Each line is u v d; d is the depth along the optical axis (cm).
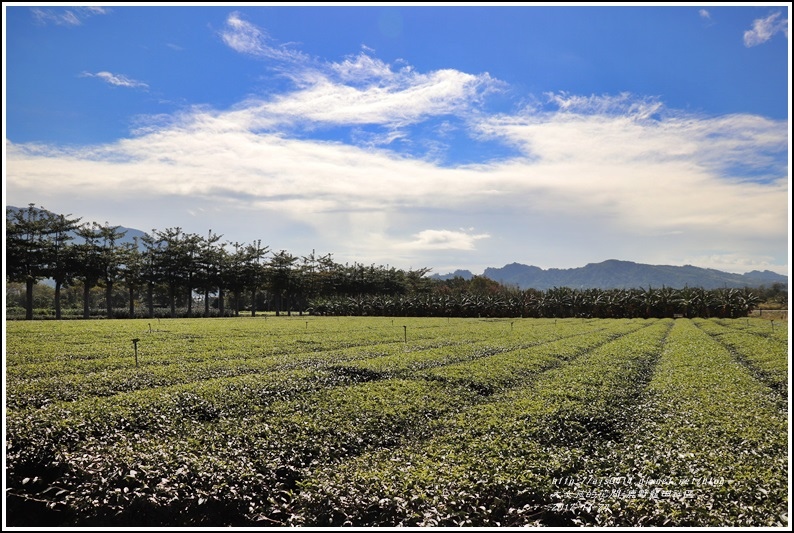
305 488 1107
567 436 1477
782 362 2711
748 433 1352
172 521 1077
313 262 12606
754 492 993
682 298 8738
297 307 14300
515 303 9394
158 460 1188
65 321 6228
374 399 1786
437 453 1277
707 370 2491
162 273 9450
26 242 7131
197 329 5025
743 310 8281
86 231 8006
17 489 1164
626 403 1941
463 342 4072
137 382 2119
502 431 1434
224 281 10012
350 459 1323
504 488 1083
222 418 1597
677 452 1233
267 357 3006
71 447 1319
